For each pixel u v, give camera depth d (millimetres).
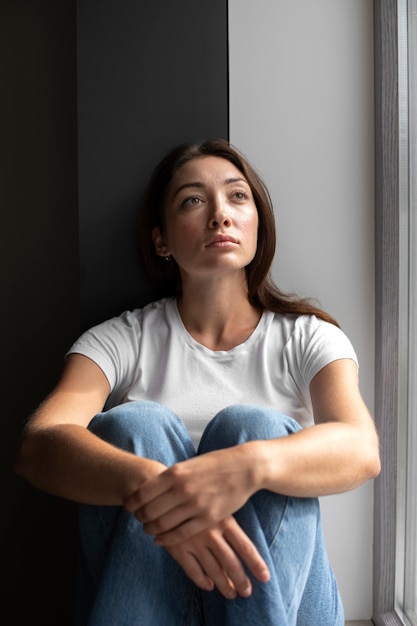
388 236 1703
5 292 2016
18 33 1964
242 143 1759
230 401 1523
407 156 1646
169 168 1637
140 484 1139
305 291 1781
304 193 1767
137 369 1580
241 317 1610
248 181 1599
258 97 1751
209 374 1549
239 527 1166
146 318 1639
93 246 1768
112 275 1772
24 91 1974
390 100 1677
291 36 1743
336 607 1371
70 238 2008
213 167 1552
